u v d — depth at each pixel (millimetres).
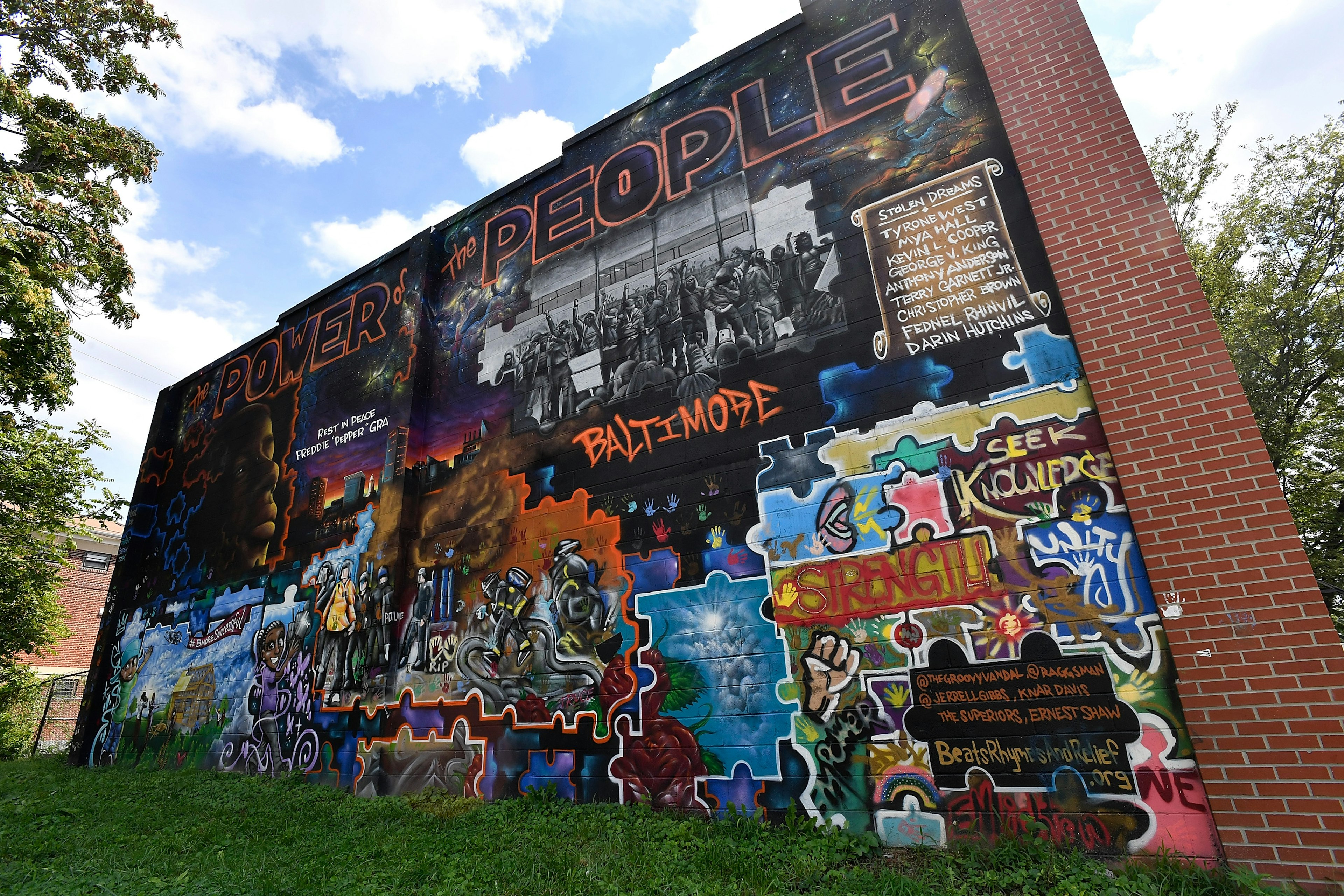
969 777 4996
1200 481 4684
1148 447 4922
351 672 9203
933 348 6121
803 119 7676
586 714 6996
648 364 7898
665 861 4961
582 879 4656
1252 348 13852
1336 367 12891
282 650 10422
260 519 11930
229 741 10672
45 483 15664
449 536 8969
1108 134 5805
